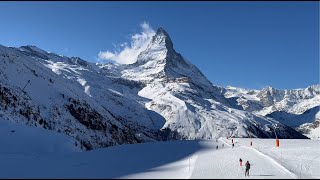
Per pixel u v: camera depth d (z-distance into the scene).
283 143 127.31
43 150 85.25
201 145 114.12
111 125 186.38
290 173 56.16
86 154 82.44
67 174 52.62
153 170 57.31
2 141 83.88
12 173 53.00
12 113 124.62
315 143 127.19
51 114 148.12
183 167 60.94
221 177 51.38
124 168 59.56
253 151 90.19
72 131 146.62
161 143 121.31
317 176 57.16
